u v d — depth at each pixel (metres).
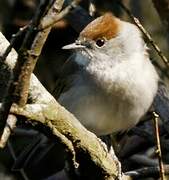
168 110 10.23
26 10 13.11
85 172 8.08
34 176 12.31
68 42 13.15
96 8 12.66
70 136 7.32
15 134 11.50
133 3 12.70
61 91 11.41
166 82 12.20
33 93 7.04
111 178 8.12
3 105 6.06
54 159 12.45
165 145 10.93
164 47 12.70
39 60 13.11
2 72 6.96
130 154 11.11
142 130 11.05
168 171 8.97
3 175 12.31
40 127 7.06
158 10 10.44
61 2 6.12
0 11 13.07
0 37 7.06
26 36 5.86
